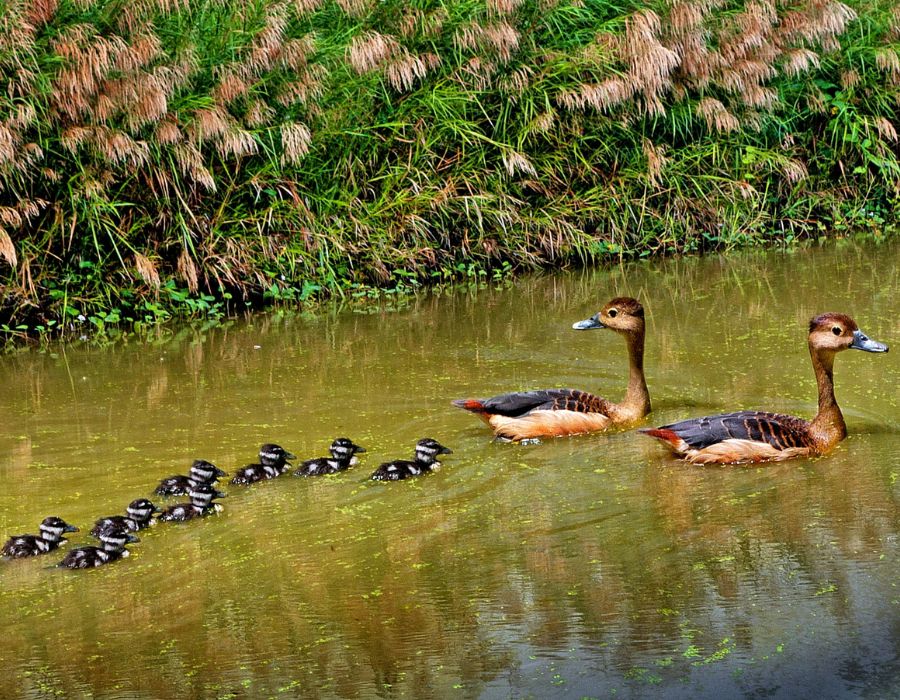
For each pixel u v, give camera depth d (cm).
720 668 707
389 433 1141
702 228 1962
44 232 1548
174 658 741
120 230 1572
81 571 870
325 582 838
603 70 1861
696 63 1886
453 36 1795
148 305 1557
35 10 1482
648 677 701
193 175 1556
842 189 2094
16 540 905
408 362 1367
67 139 1469
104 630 780
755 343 1390
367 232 1717
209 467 1018
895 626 744
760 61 1909
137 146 1506
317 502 984
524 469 1042
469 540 898
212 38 1647
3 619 800
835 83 2147
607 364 1340
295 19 1736
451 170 1814
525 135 1816
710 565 838
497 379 1295
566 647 737
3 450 1118
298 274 1683
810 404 1176
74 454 1104
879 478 984
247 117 1620
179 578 853
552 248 1825
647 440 1109
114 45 1505
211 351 1435
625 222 1883
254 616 791
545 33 1908
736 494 967
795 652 720
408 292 1714
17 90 1500
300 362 1379
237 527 939
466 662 724
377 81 1748
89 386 1307
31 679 722
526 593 809
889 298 1564
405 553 880
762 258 1862
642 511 940
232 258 1625
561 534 902
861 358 1312
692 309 1563
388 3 1786
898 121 2178
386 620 779
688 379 1270
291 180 1691
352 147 1756
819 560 837
